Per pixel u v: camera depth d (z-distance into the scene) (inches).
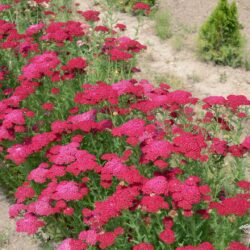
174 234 62.7
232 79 109.3
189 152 65.0
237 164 72.7
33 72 82.2
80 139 73.5
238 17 124.2
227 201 61.0
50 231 74.0
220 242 64.8
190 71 113.3
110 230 66.5
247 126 94.8
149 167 70.4
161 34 129.0
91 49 104.7
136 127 69.3
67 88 87.0
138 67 115.7
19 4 125.9
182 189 61.6
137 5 105.0
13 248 75.2
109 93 75.1
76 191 66.2
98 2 151.2
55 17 128.8
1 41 100.5
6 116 76.2
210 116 76.2
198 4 143.9
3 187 84.7
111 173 66.9
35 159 78.8
